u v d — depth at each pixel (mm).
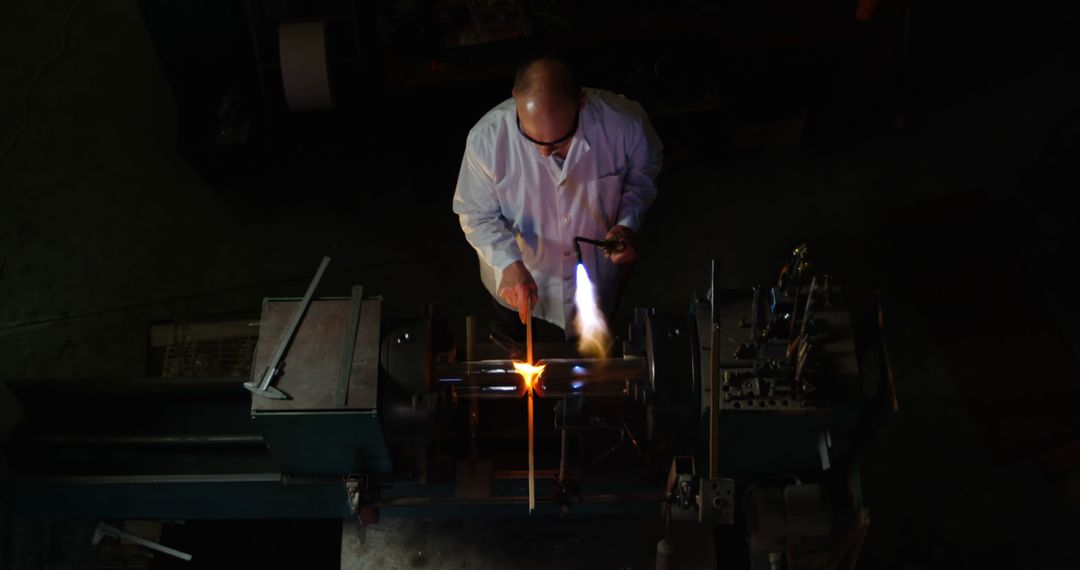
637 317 3203
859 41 4938
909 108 5273
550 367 2982
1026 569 4062
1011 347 4605
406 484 3133
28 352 4754
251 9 4582
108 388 3324
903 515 4207
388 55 4680
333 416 2793
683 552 3396
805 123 5242
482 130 3260
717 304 2760
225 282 4961
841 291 2982
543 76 2844
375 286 4922
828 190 5145
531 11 4719
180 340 3869
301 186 5238
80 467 3277
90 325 4836
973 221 4988
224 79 5023
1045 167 5098
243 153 5020
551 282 3666
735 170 5219
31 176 5289
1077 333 4621
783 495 3033
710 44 4859
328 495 3211
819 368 2834
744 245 4996
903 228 5008
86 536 4152
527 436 3297
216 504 3312
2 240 5086
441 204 5152
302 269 4988
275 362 2859
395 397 2867
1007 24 5570
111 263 5020
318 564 4156
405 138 5074
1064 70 5402
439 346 3121
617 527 3488
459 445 3275
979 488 4258
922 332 4691
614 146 3301
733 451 2986
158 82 5590
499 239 3414
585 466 3170
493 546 3498
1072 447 4195
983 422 4422
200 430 3293
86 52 5691
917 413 4465
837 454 3045
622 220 3396
